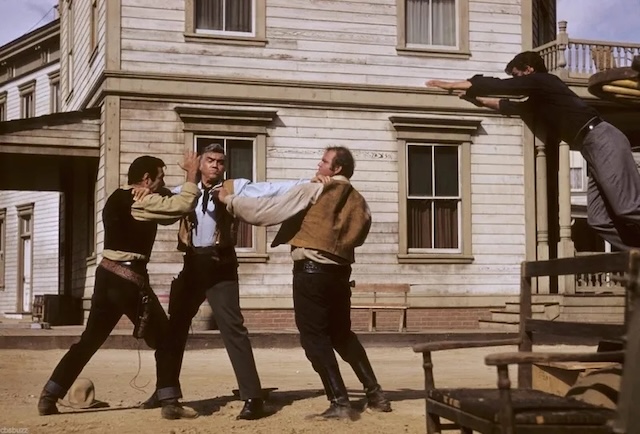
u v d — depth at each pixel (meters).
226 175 16.66
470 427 4.26
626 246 5.71
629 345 3.52
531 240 17.95
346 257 6.64
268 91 16.94
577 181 25.28
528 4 18.59
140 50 16.45
